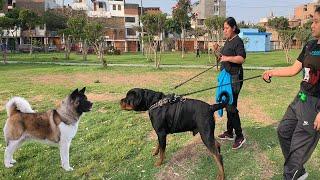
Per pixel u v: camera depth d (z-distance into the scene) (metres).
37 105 4.67
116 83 6.95
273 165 2.52
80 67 10.84
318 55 1.76
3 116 3.96
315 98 1.78
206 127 2.28
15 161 2.59
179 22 22.17
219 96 2.64
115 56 19.91
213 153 2.27
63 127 2.45
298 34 15.25
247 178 2.33
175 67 10.78
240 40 2.67
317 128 1.73
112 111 4.18
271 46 31.95
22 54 21.75
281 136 1.92
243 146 2.86
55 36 28.92
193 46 31.25
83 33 15.68
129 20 33.78
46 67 11.08
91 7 34.56
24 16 18.98
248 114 3.99
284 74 1.97
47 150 2.84
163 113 2.39
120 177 2.36
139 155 2.73
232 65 2.67
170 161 2.59
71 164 2.59
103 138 3.15
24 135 2.49
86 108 2.53
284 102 4.75
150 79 7.68
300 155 1.81
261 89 6.04
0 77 8.12
